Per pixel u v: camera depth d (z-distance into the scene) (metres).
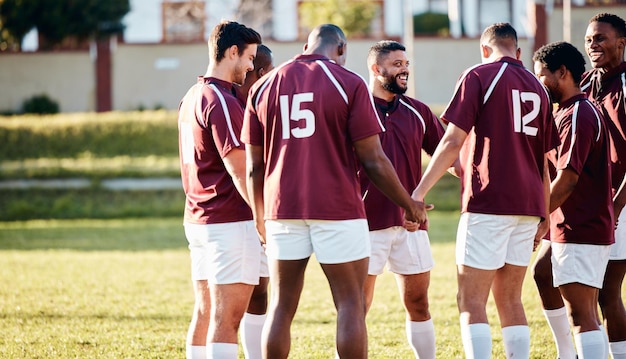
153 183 34.44
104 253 19.83
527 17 44.09
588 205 7.84
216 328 7.50
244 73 7.77
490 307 12.00
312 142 6.94
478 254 7.45
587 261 7.81
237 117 7.42
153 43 44.19
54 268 17.03
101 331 10.72
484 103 7.45
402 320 11.30
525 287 13.55
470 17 45.88
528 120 7.46
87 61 44.12
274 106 7.05
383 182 7.02
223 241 7.53
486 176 7.43
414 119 8.79
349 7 45.00
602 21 8.52
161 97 44.31
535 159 7.57
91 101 44.22
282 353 7.08
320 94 6.94
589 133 7.71
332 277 7.03
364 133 6.93
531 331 10.39
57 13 43.75
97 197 32.84
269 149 7.12
